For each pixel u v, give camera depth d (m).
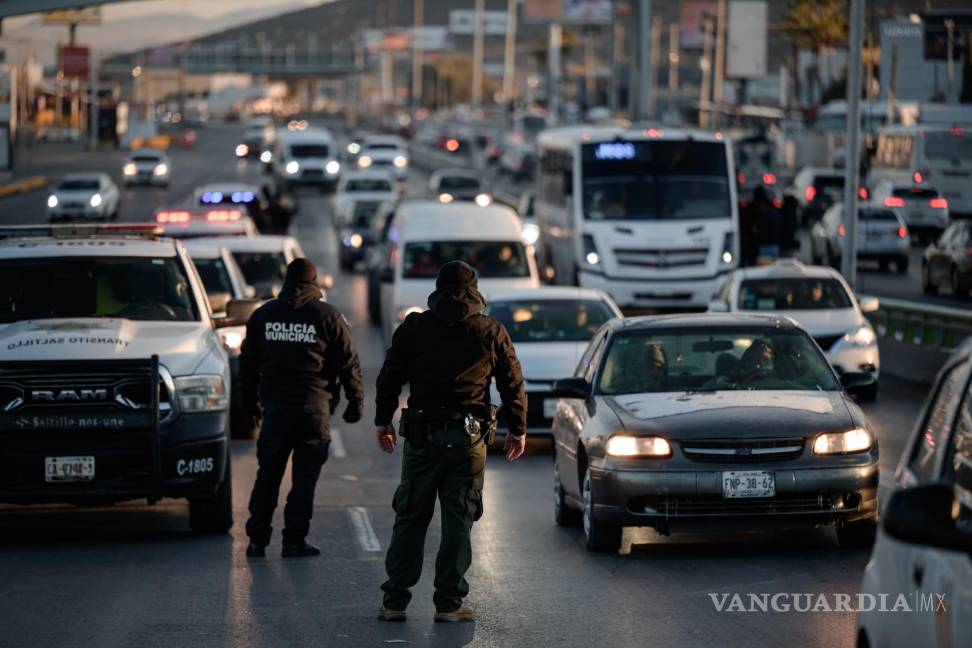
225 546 35.75
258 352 33.53
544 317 61.25
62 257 39.44
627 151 99.69
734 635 25.70
